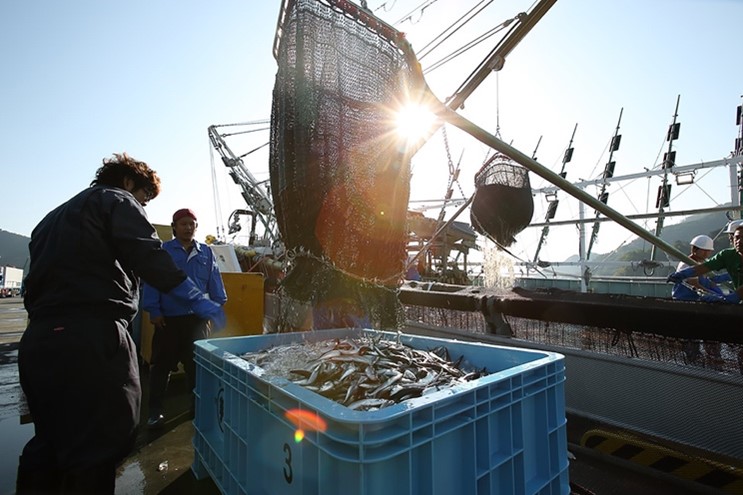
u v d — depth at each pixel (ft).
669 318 6.91
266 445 4.92
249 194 58.59
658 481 7.02
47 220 5.60
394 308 6.72
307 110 5.95
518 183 13.30
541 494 5.13
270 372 5.60
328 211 5.90
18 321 33.55
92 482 4.84
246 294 15.14
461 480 4.20
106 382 5.00
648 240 14.84
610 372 8.05
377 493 3.40
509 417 4.77
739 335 6.04
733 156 34.81
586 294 8.79
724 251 10.62
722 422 6.48
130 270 5.80
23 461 5.27
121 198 5.58
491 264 14.57
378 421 3.38
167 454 8.58
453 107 17.72
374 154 6.32
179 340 10.34
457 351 7.77
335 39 6.23
